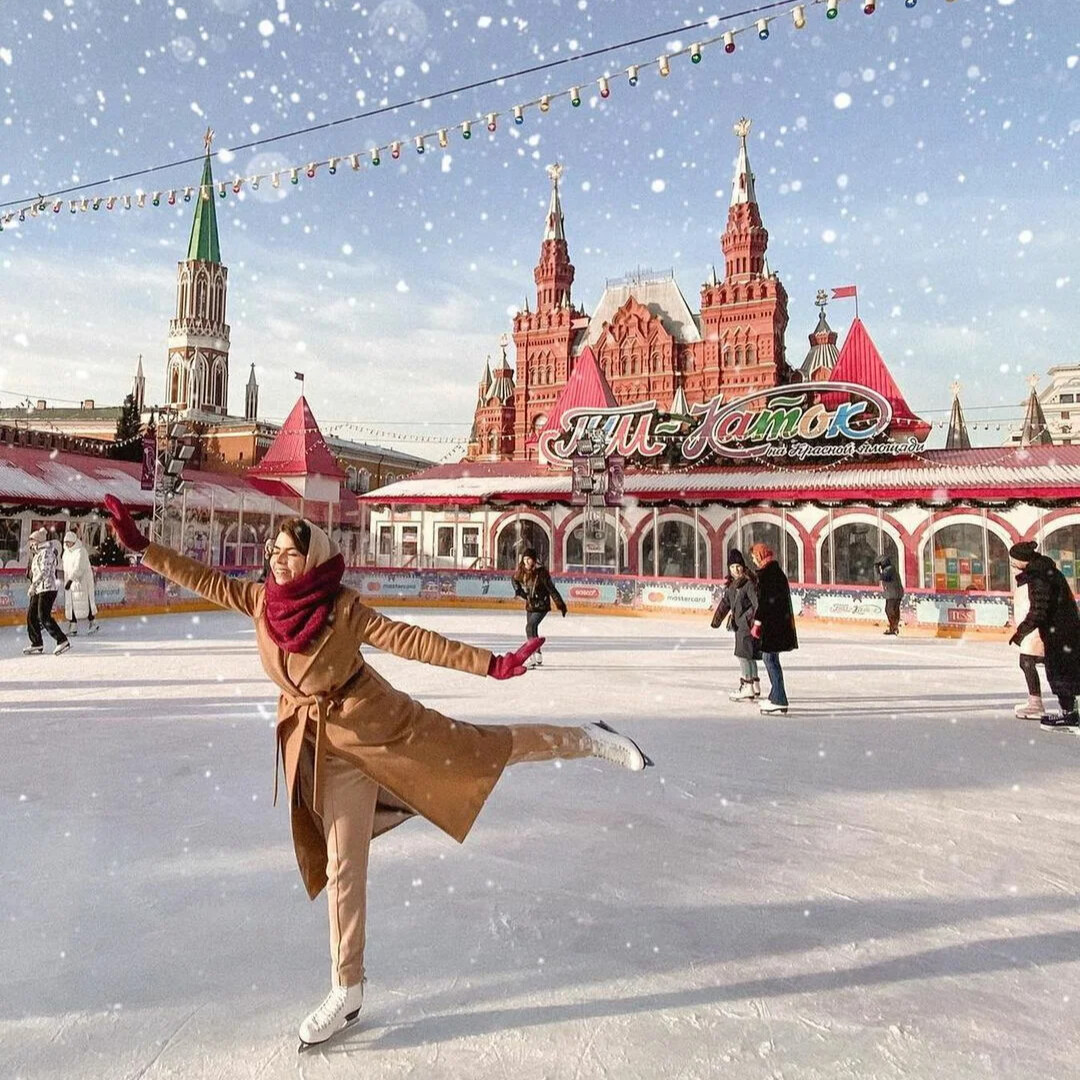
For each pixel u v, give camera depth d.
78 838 3.77
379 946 2.70
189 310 64.12
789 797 4.62
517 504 26.78
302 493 33.31
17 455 24.33
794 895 3.20
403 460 62.59
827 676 10.07
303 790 2.28
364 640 2.26
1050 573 6.83
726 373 63.09
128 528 2.35
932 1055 2.11
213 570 2.41
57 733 6.12
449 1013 2.29
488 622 18.12
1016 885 3.32
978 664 11.48
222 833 3.85
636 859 3.59
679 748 5.87
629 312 67.06
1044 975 2.57
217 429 45.16
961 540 20.16
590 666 10.76
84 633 14.55
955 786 4.89
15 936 2.76
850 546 21.67
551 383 71.94
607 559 24.98
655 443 25.58
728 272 64.31
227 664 10.35
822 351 70.62
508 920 2.92
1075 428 56.06
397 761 2.21
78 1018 2.24
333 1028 2.13
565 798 4.55
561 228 74.12
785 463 24.14
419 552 28.47
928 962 2.64
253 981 2.46
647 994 2.41
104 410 52.12
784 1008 2.34
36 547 11.36
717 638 15.05
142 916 2.92
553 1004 2.35
